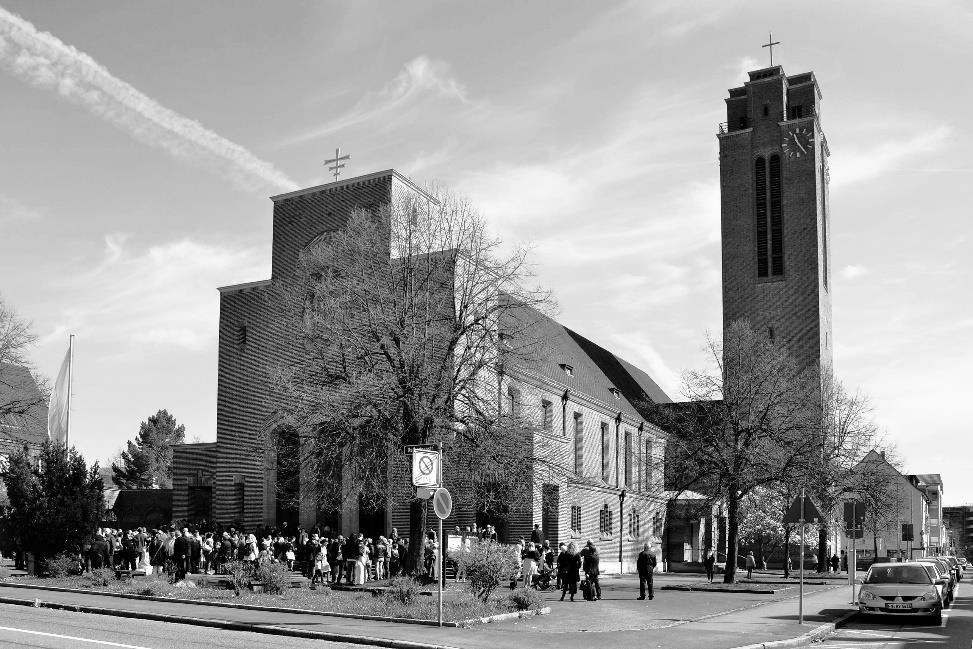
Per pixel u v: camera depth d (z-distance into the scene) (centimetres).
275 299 5400
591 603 3234
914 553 12369
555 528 5300
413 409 3350
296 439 4216
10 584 3091
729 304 8138
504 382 4016
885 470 6431
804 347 7862
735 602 3503
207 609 2516
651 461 6397
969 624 2947
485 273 3694
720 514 6388
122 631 1955
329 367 3525
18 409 5703
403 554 3809
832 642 2381
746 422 4628
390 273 3616
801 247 7969
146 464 12388
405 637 2006
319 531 4825
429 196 3894
